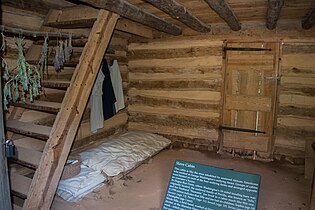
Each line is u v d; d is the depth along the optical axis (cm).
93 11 247
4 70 231
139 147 374
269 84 359
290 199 264
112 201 258
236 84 378
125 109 466
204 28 357
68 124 229
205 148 414
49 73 302
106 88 383
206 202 205
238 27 345
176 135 434
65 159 230
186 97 418
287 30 343
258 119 371
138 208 246
